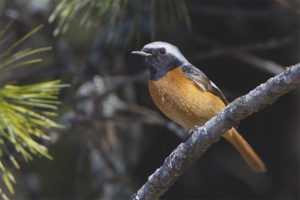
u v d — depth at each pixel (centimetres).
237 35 1309
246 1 1263
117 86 1062
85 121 1003
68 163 1177
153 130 1340
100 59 1134
